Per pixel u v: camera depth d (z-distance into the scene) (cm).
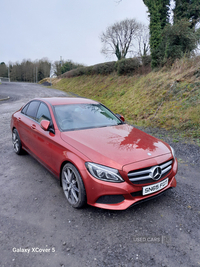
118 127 359
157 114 844
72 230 235
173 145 546
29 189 328
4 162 439
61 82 4544
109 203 243
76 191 271
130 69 2083
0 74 10438
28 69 10262
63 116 351
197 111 686
